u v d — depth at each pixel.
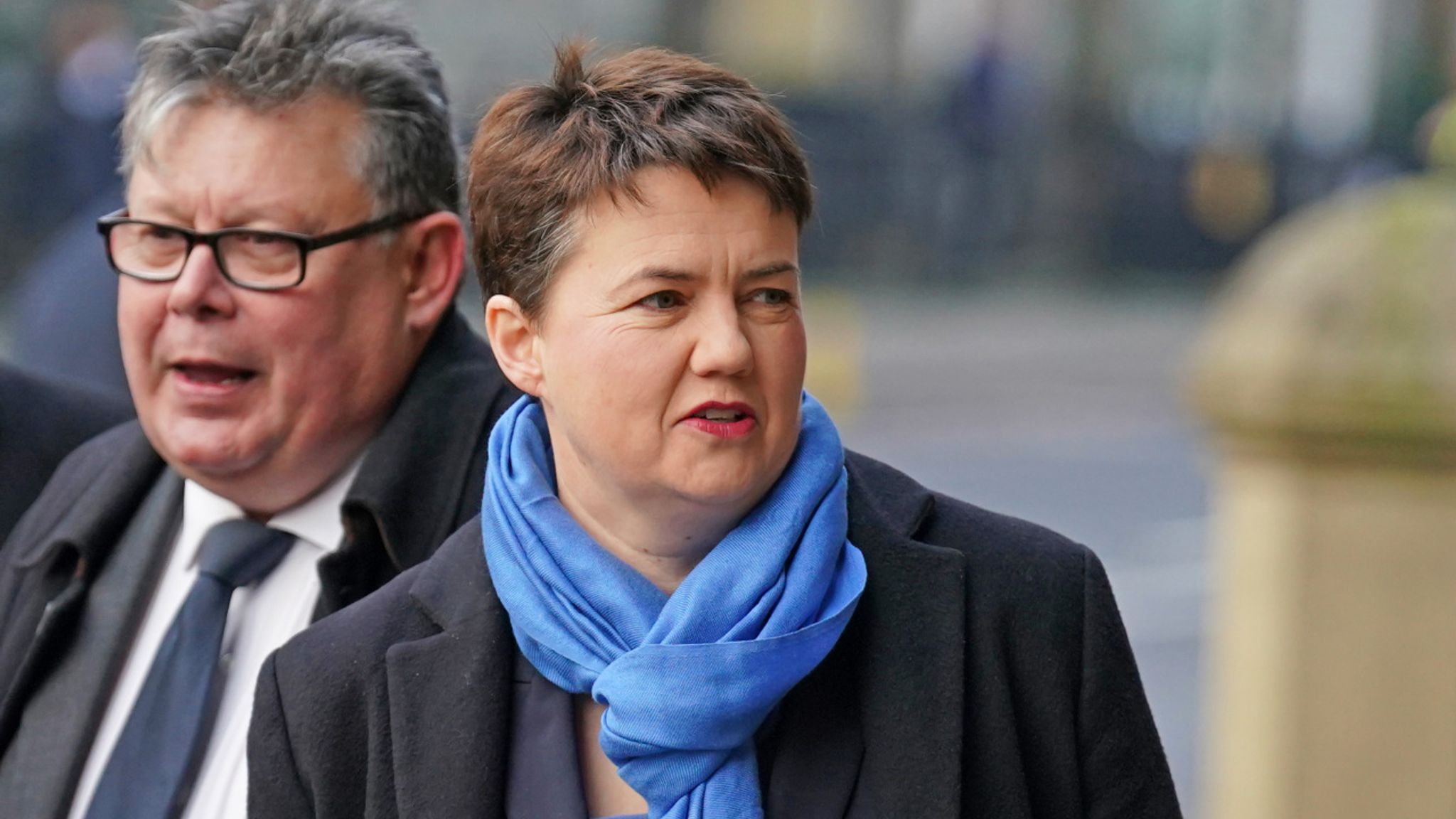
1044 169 68.44
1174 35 75.75
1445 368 12.09
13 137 44.09
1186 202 70.75
